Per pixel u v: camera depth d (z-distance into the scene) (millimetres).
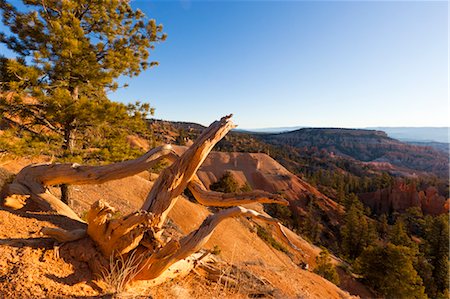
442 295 34156
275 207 59656
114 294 3135
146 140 47188
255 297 5406
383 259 27266
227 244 15781
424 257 44094
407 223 74875
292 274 11242
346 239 52062
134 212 3629
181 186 4672
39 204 5188
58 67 7547
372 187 107562
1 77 7387
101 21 9141
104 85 9211
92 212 3539
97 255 3729
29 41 8312
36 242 3705
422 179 119500
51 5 8359
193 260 5246
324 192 93500
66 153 7945
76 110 7258
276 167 89438
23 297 2711
